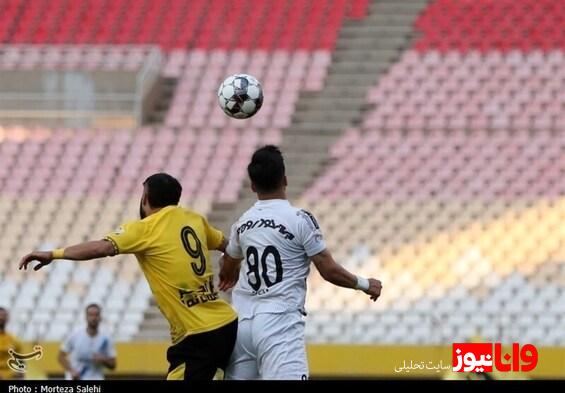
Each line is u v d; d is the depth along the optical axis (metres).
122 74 80.00
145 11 89.94
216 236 27.11
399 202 70.56
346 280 26.25
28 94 80.06
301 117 77.81
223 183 73.19
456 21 84.50
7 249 70.44
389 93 78.62
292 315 26.11
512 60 80.06
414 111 76.81
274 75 81.81
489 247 67.44
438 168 72.38
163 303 26.05
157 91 80.75
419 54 81.62
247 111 28.80
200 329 25.86
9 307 66.81
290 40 85.06
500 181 71.00
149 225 25.91
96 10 90.50
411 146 74.12
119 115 79.19
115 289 67.12
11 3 91.19
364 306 64.69
